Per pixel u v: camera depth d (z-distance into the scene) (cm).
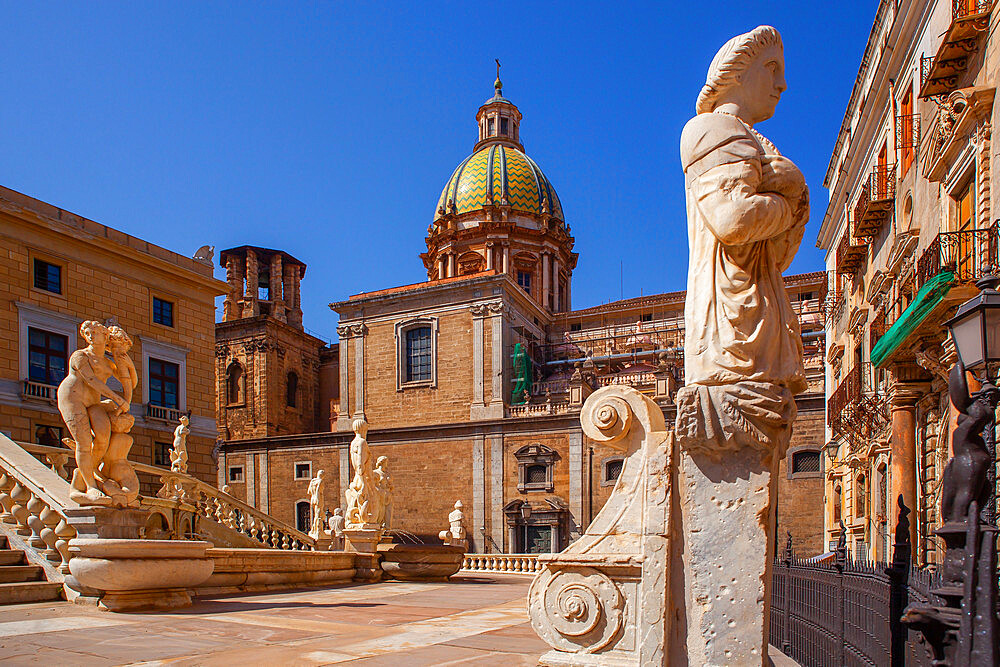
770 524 356
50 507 934
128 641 624
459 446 4831
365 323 5425
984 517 350
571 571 436
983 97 1328
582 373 4672
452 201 6544
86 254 3203
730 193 363
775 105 427
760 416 353
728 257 373
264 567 1252
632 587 423
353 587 1363
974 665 325
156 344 3481
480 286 5078
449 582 1611
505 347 5034
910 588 479
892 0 2133
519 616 846
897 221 2138
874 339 2342
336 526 1942
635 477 434
